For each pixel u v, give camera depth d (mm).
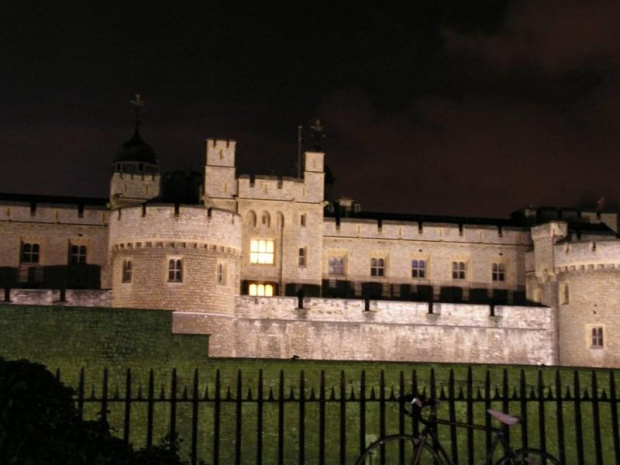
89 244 59750
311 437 36844
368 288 62125
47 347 33406
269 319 51250
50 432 16766
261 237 58938
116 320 34500
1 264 58000
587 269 55031
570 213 68562
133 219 48312
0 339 33000
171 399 21344
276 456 36125
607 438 40344
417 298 62781
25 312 33438
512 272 64438
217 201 58406
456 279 63969
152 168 66062
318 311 52250
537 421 39688
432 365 38906
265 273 58656
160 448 18594
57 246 59125
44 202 59906
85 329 34031
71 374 33500
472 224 65500
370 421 37312
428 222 64188
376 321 53125
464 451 38406
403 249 63156
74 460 16031
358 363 37781
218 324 48406
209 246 48375
